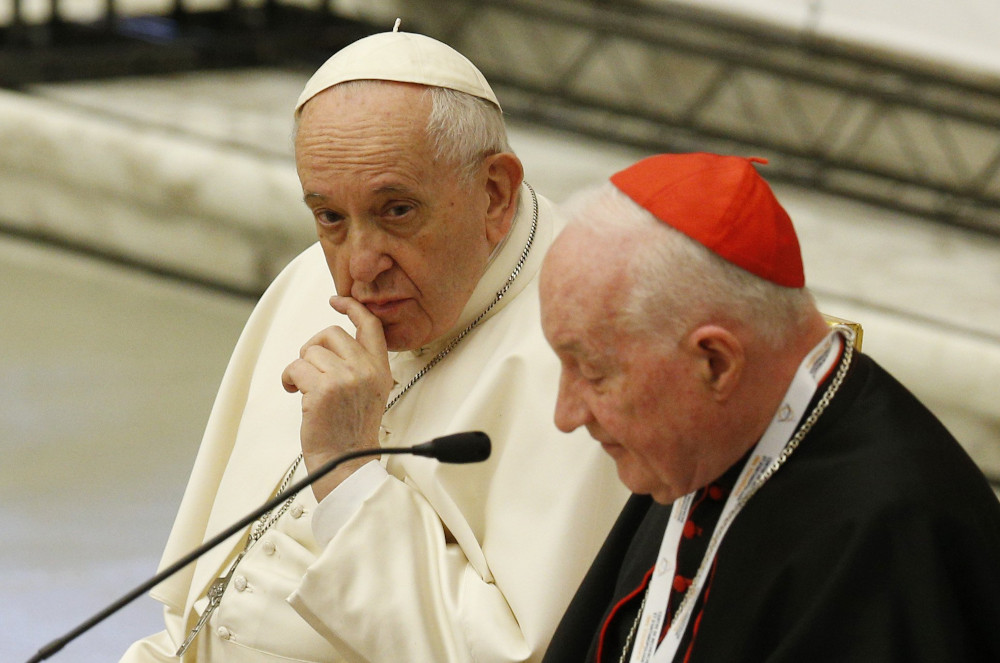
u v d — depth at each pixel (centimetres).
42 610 1562
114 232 2614
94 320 2402
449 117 780
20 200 2694
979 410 1862
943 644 579
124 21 3219
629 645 697
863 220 2489
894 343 1900
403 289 803
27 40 3028
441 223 789
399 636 762
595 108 2953
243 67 3158
